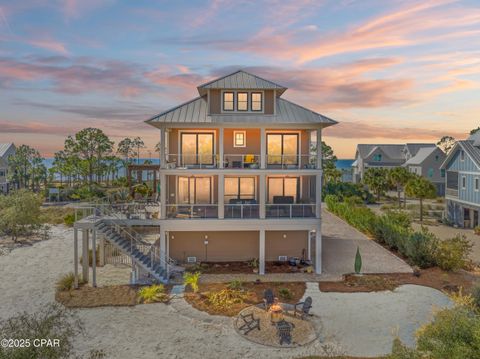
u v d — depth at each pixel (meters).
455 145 35.22
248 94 21.14
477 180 32.41
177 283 18.31
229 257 22.25
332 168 66.31
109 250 22.08
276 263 21.92
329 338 12.81
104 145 70.50
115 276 19.64
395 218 28.34
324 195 53.19
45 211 40.75
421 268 20.64
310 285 18.08
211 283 18.38
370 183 54.94
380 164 72.62
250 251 22.36
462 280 18.56
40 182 73.38
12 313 14.80
